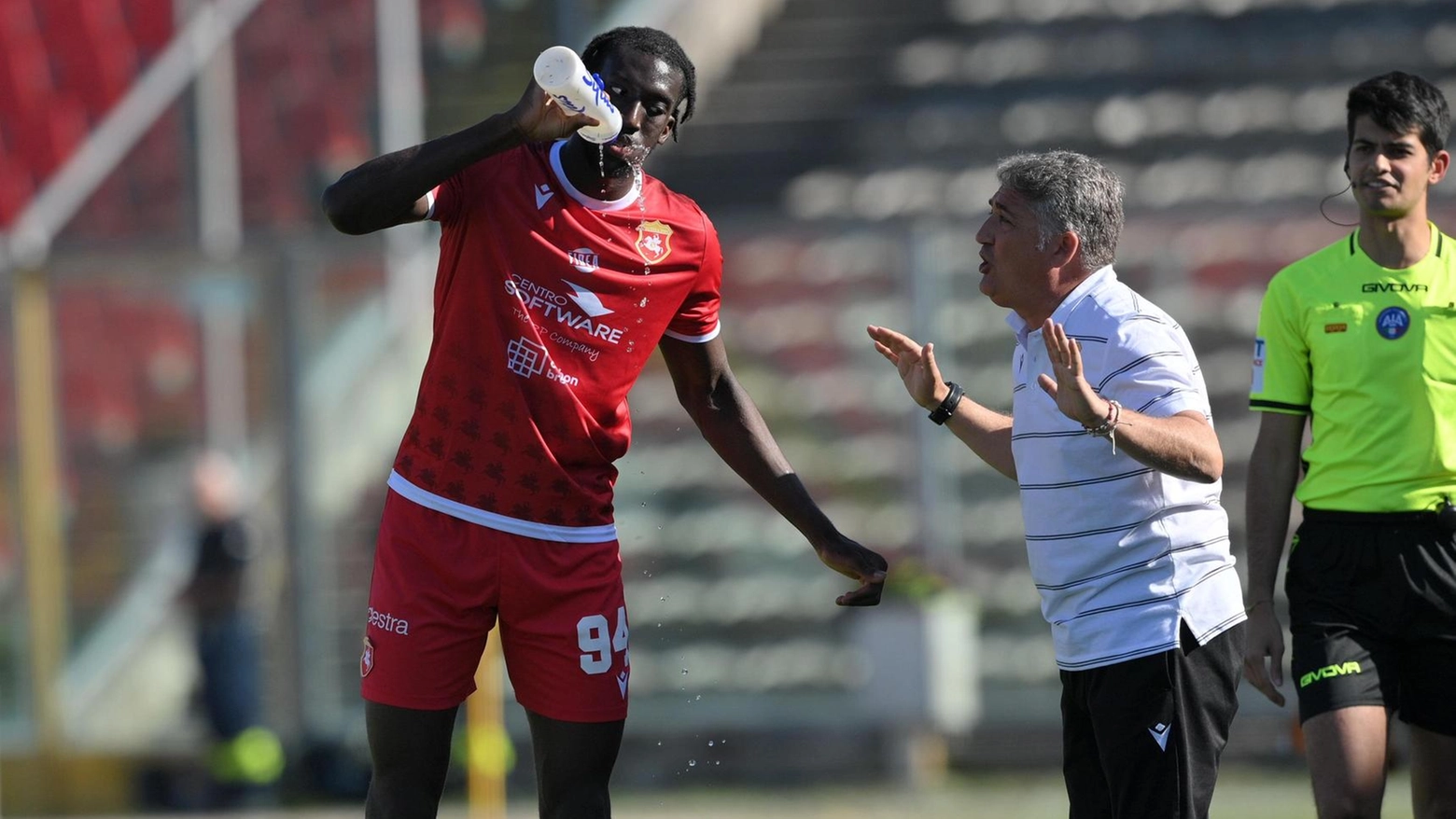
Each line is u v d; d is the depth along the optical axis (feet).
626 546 151.12
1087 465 55.31
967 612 141.18
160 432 145.69
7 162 182.60
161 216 163.12
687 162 185.26
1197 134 180.55
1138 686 54.85
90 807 141.28
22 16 185.37
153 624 142.82
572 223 53.42
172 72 165.17
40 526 144.36
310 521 143.33
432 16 180.86
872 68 193.98
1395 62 186.70
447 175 50.57
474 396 53.83
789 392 150.71
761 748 143.95
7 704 143.43
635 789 141.28
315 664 141.28
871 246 147.23
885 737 140.05
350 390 145.48
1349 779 59.52
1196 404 53.98
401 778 54.60
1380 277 62.54
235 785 137.69
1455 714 62.18
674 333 57.16
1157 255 150.92
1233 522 150.00
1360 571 61.93
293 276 145.28
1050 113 184.03
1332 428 62.75
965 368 143.84
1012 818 116.98
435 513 54.24
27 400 144.36
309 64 166.30
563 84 48.55
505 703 138.10
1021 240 55.98
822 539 59.06
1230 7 195.72
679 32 186.50
